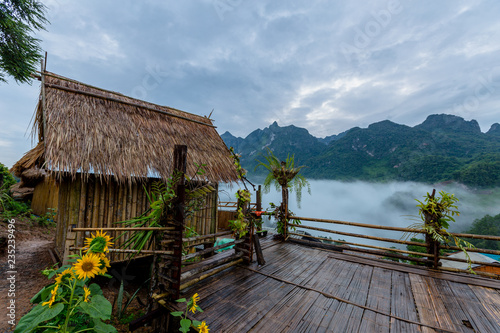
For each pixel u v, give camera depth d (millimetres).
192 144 6105
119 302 3273
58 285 1614
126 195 4746
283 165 5320
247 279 3088
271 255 4223
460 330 2125
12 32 5859
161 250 2514
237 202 3672
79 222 4152
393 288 2963
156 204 2561
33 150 5812
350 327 2127
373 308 2469
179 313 1919
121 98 5828
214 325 2062
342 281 3148
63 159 3658
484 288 2994
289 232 5312
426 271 3521
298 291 2795
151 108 6109
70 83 5098
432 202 3637
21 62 6363
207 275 2982
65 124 4133
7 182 8883
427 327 2160
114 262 4465
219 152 6734
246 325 2082
